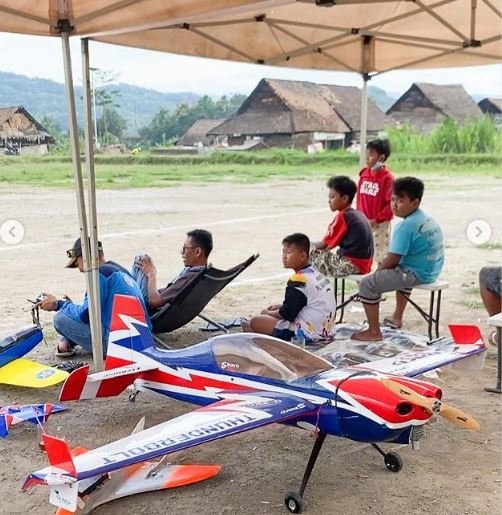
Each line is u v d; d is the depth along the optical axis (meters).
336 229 6.54
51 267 10.99
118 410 4.85
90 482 3.50
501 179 28.59
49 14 5.11
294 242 5.23
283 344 3.91
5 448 4.23
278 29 7.65
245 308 7.84
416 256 5.87
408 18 7.61
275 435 4.40
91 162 5.32
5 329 7.03
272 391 3.74
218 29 7.47
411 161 32.44
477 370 4.39
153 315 5.77
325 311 5.29
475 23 7.52
